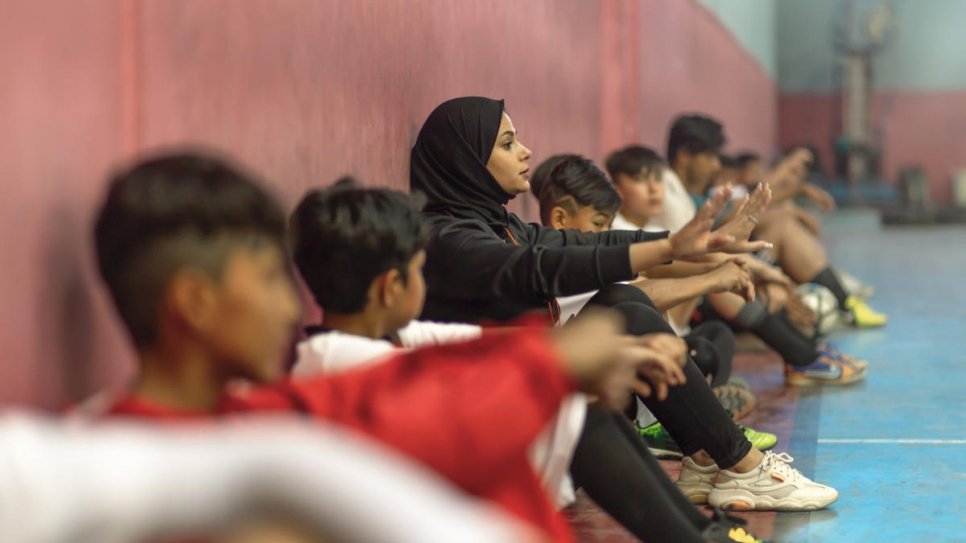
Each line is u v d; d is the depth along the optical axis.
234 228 1.43
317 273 2.35
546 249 2.98
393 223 2.34
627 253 2.84
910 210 22.38
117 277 1.45
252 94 2.82
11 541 0.78
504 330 2.74
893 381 5.70
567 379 1.21
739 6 17.42
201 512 0.77
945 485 3.65
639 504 2.53
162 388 1.47
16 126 1.90
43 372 1.96
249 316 1.44
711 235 2.81
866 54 23.86
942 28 24.44
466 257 3.09
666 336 1.59
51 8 2.01
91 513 0.77
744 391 4.90
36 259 1.95
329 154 3.32
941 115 24.53
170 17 2.42
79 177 2.08
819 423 4.71
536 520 1.65
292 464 0.76
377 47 3.75
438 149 3.47
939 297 9.54
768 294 5.55
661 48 10.79
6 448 0.81
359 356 2.22
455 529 0.74
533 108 6.23
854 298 7.85
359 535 0.75
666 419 3.27
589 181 3.97
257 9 2.86
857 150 23.39
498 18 5.48
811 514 3.33
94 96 2.14
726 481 3.35
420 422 1.18
